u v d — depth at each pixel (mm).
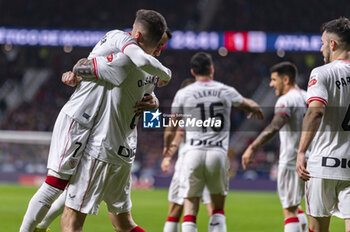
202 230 16047
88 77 7953
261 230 17125
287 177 12078
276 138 40312
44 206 8016
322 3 62719
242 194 34812
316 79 8141
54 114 60844
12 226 16453
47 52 66812
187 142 11688
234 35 53969
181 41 54719
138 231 8922
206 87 11734
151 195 32188
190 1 64625
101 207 23000
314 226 8703
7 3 62344
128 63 7828
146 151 42625
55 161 7969
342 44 8391
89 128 8070
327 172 8273
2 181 40875
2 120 59562
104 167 8109
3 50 67062
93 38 55469
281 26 62531
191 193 11508
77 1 63531
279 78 12703
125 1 63938
